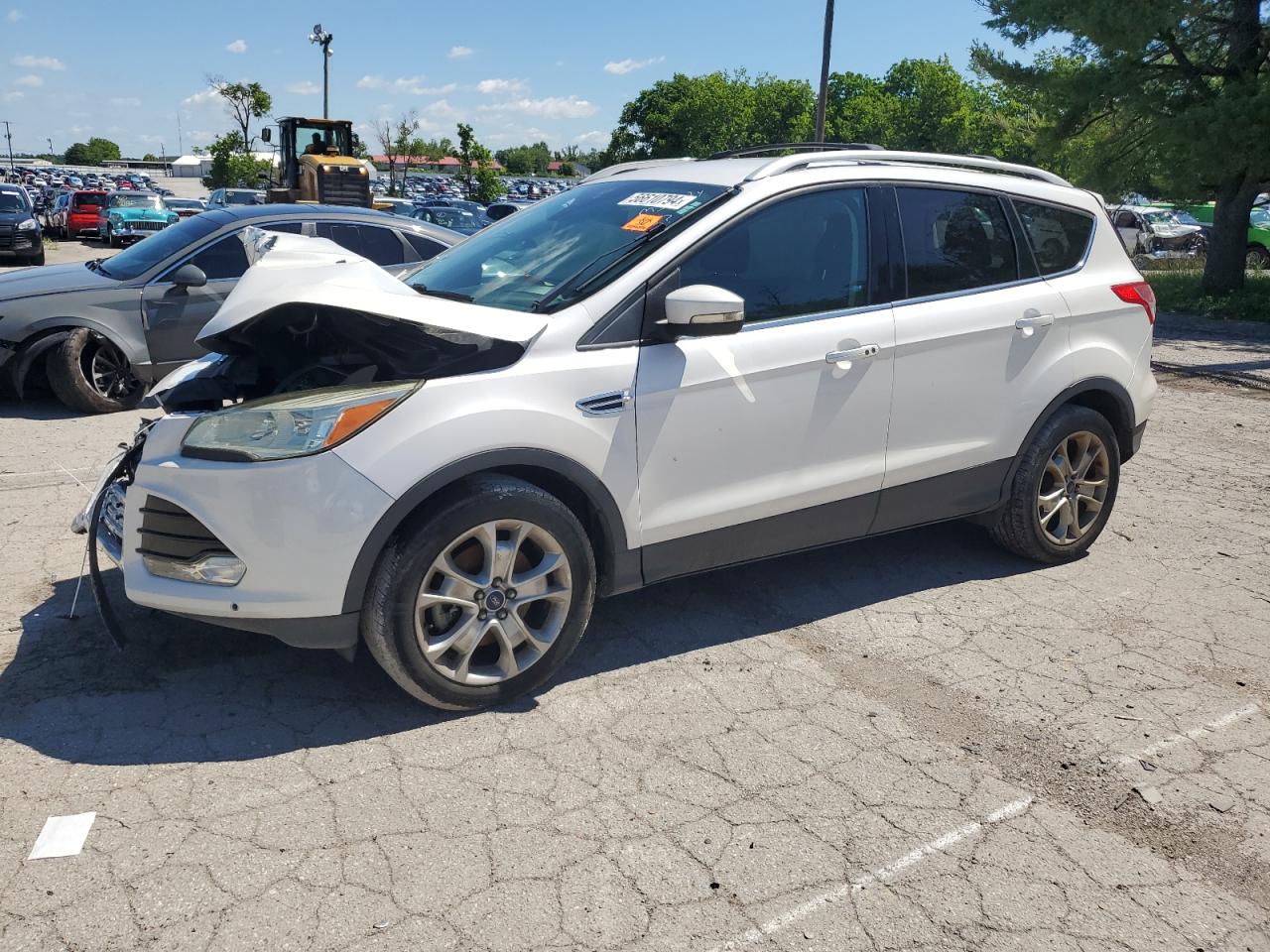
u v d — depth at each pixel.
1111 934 2.60
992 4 19.23
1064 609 4.60
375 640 3.33
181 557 3.34
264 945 2.46
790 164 4.18
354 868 2.74
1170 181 18.30
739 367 3.87
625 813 3.02
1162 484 6.64
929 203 4.47
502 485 3.43
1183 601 4.71
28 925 2.50
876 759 3.36
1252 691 3.87
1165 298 18.73
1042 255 4.82
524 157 172.12
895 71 93.31
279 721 3.48
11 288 7.98
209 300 8.35
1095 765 3.35
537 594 3.57
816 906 2.66
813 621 4.42
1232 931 2.63
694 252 3.84
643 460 3.72
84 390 8.05
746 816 3.03
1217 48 18.22
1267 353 12.55
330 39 39.03
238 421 3.32
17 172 113.38
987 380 4.54
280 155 27.92
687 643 4.18
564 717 3.57
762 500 4.01
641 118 96.25
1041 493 4.93
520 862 2.79
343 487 3.21
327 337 4.02
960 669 4.00
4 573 4.71
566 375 3.55
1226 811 3.12
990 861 2.87
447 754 3.31
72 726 3.41
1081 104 18.91
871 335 4.17
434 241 8.95
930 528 5.66
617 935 2.53
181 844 2.82
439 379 3.40
